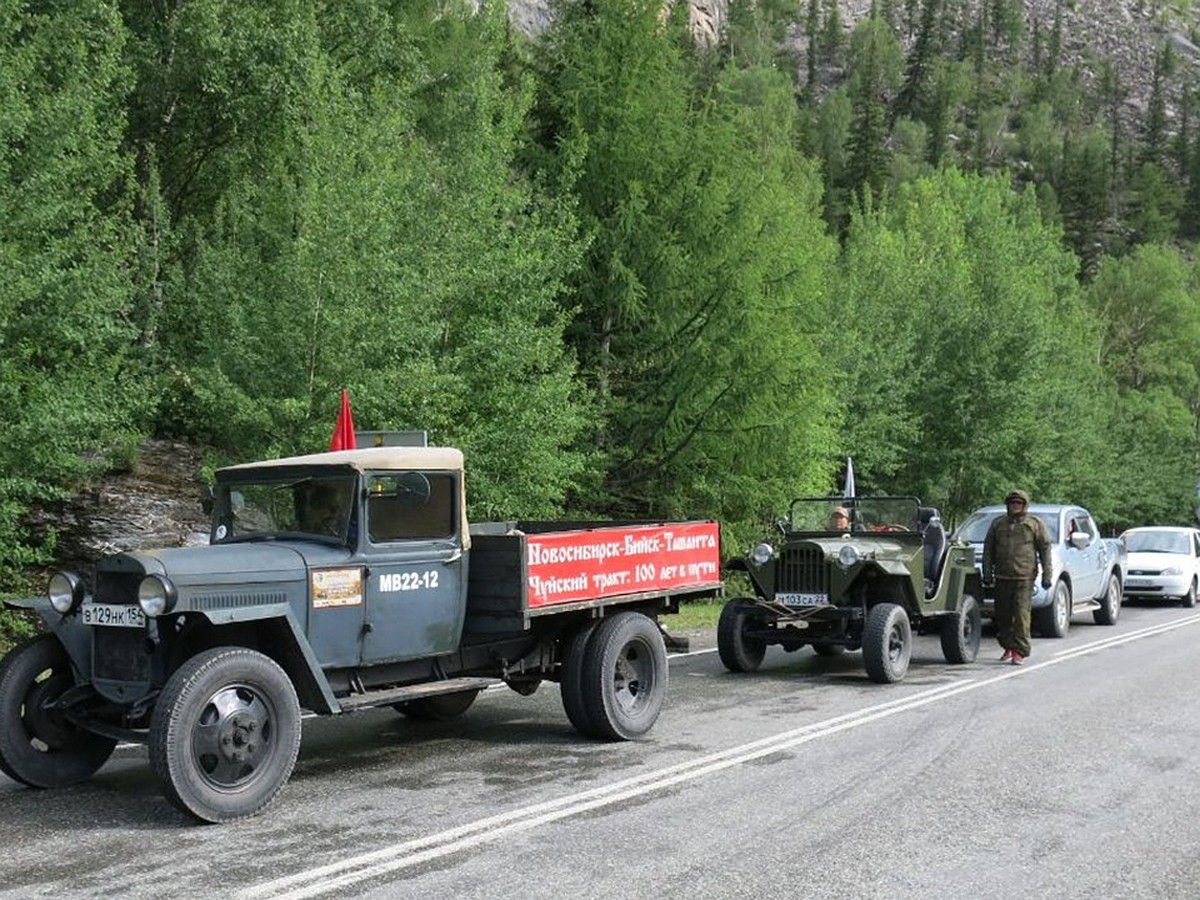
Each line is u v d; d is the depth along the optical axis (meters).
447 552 7.72
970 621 13.29
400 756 7.79
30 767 6.71
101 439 13.45
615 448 20.52
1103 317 65.62
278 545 7.11
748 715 9.48
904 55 193.38
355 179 13.95
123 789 6.82
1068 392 36.88
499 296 15.92
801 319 20.39
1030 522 13.05
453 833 5.79
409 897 4.80
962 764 7.55
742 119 20.95
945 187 58.22
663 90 20.22
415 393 13.72
